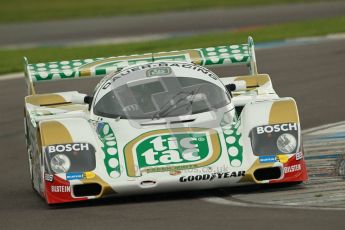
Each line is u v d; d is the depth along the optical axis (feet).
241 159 97.09
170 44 273.54
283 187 100.68
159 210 92.02
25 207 101.91
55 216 92.99
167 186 95.30
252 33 282.97
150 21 398.21
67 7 489.26
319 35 255.09
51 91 200.95
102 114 105.29
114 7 469.98
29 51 294.25
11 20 448.65
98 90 109.29
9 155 144.05
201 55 128.26
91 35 364.38
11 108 183.01
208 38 282.97
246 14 395.34
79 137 99.50
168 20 396.57
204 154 97.50
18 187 118.62
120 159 97.50
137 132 101.04
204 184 95.76
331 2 415.44
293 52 225.35
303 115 156.76
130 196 100.68
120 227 84.43
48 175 96.99
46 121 101.45
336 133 138.51
